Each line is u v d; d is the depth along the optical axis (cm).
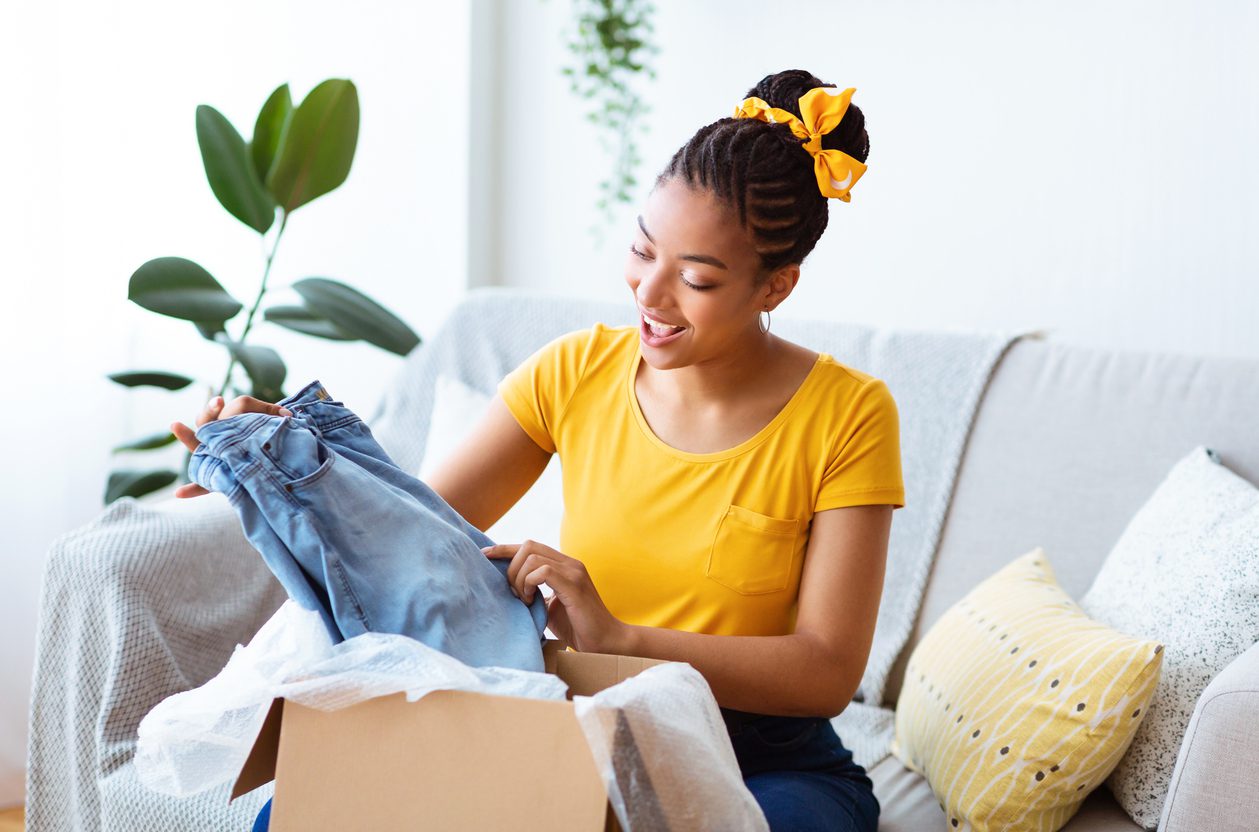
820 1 247
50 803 141
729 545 124
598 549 129
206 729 100
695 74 262
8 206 197
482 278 289
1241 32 210
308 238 259
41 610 139
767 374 128
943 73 237
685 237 114
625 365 134
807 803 114
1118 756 126
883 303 248
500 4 284
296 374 263
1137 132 221
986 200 236
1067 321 230
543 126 283
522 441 137
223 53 237
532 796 86
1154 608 140
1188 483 152
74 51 206
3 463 200
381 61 266
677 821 87
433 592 102
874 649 173
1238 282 215
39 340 202
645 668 102
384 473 114
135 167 221
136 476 209
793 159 116
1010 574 157
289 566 100
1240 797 110
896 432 127
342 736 90
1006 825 126
